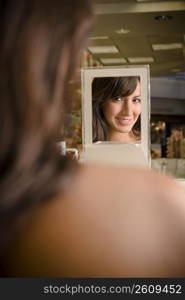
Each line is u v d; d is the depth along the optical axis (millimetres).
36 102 335
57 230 334
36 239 334
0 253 341
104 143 3561
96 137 3645
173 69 13188
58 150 354
